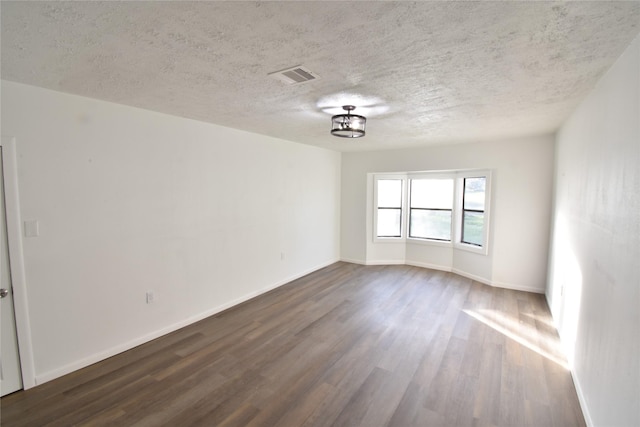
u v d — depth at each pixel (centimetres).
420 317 388
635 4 130
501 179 487
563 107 293
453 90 247
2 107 227
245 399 239
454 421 216
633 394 146
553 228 418
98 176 281
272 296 462
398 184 643
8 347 238
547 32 156
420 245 627
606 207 197
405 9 135
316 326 363
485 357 296
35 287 248
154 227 327
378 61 192
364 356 299
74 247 268
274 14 140
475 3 131
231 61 193
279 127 401
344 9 136
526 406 231
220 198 399
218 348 313
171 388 251
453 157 532
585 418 216
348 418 219
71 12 138
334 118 316
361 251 653
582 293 249
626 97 170
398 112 315
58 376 262
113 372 271
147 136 316
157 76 220
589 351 221
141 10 137
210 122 374
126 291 305
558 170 396
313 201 584
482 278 523
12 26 150
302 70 208
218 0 129
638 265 146
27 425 211
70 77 222
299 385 255
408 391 248
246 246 443
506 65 198
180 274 355
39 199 247
